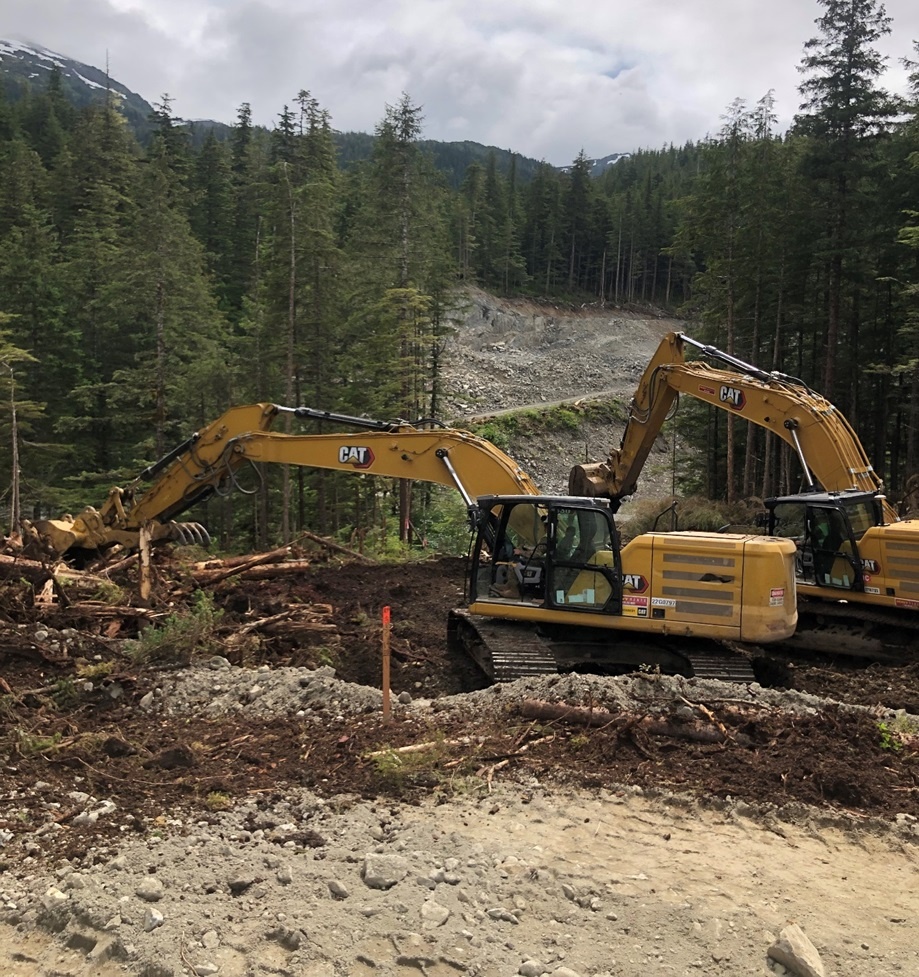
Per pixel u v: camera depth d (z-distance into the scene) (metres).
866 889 4.96
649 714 7.12
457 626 11.55
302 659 10.90
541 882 4.87
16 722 7.65
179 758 6.75
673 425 36.47
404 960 4.14
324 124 51.44
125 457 33.34
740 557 9.30
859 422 33.41
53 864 5.06
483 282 83.44
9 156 55.88
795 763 6.43
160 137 61.06
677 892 4.82
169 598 12.25
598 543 9.90
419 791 6.09
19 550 14.01
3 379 26.73
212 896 4.66
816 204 28.03
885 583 11.72
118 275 32.22
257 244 53.31
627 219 95.88
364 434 13.88
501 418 54.69
